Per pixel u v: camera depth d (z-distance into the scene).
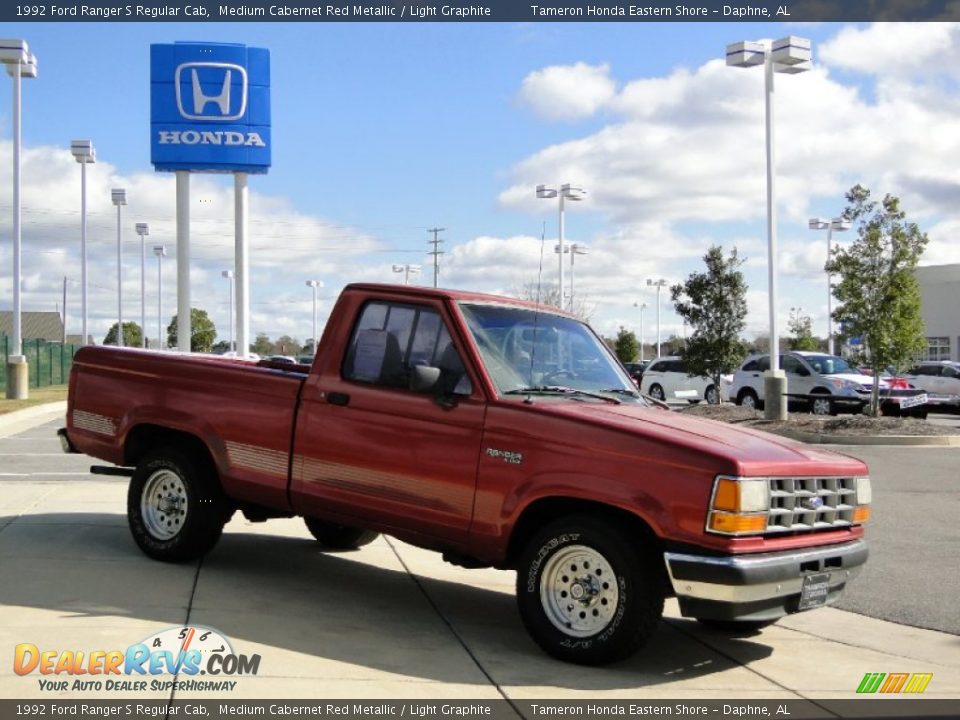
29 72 30.06
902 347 22.33
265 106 25.95
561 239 38.53
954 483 14.66
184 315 25.78
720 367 29.84
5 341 35.88
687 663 6.08
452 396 6.21
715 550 5.37
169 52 25.58
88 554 7.88
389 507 6.41
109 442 8.00
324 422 6.74
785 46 23.23
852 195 22.33
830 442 20.92
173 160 25.52
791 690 5.65
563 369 6.75
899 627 7.30
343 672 5.38
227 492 7.29
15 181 30.47
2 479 13.10
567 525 5.74
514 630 6.52
